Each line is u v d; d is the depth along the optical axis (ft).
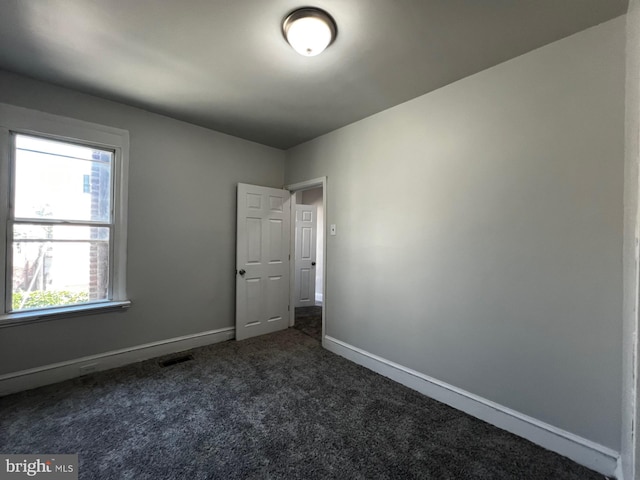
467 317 6.94
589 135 5.31
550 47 5.74
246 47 6.06
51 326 7.85
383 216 8.89
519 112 6.14
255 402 7.13
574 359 5.46
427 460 5.36
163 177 9.78
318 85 7.54
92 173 8.57
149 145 9.44
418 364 7.90
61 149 8.09
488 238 6.60
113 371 8.62
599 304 5.20
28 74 7.25
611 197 5.09
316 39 5.33
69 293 8.27
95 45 6.06
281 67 6.77
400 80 7.22
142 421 6.31
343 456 5.42
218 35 5.69
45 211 7.85
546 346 5.78
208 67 6.82
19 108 7.27
